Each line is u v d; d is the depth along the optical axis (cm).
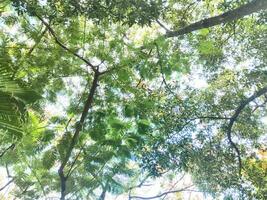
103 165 1370
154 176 1628
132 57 1459
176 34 1505
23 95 645
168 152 1608
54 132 1371
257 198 1670
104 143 1362
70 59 1530
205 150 1681
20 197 1491
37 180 1464
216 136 1722
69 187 1373
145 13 1153
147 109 1463
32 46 1526
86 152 1384
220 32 1717
